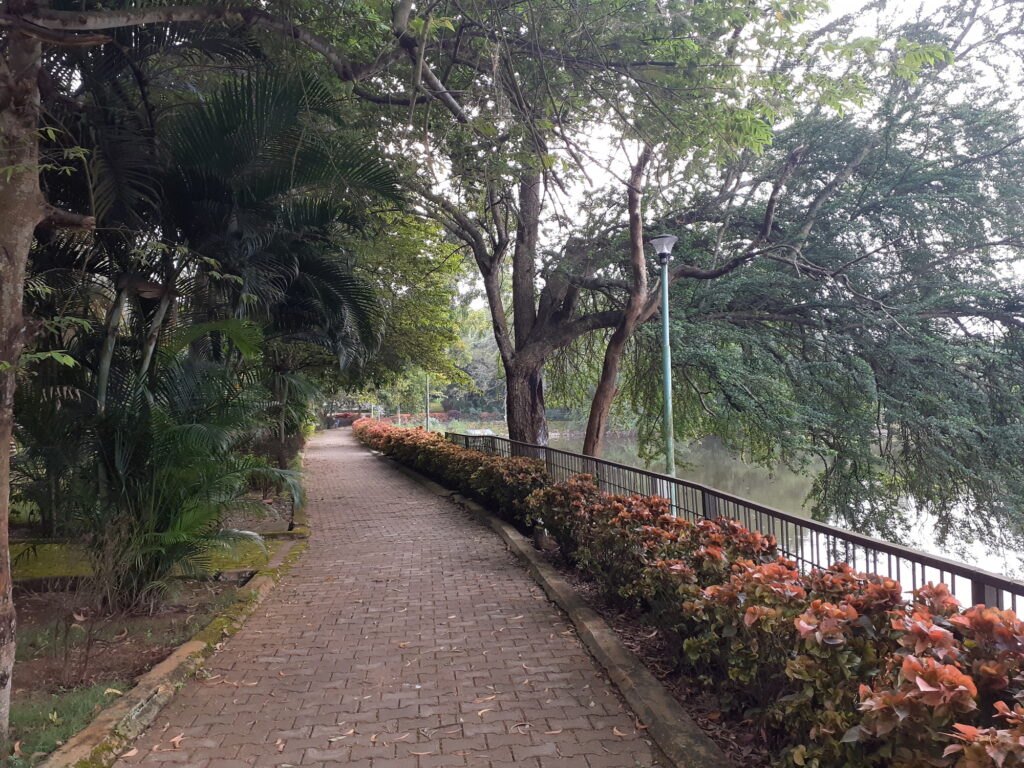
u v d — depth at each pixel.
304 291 8.84
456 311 21.31
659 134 7.17
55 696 3.92
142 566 5.63
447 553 8.41
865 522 12.82
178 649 4.79
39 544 6.21
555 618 5.59
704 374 14.98
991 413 12.63
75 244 5.96
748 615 2.93
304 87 6.01
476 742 3.51
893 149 13.42
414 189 10.32
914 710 2.01
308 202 7.57
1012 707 2.15
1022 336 12.77
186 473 5.70
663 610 4.22
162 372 6.10
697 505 5.95
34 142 3.54
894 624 2.31
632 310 11.95
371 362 16.36
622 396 18.03
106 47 5.61
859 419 13.00
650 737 3.50
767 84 6.58
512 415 14.87
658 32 6.55
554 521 6.82
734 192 13.92
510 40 6.58
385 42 6.30
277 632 5.42
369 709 3.94
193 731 3.68
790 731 2.87
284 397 13.31
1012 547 11.98
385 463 22.78
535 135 6.43
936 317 13.41
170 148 6.07
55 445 5.51
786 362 14.24
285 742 3.54
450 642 5.09
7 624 3.35
